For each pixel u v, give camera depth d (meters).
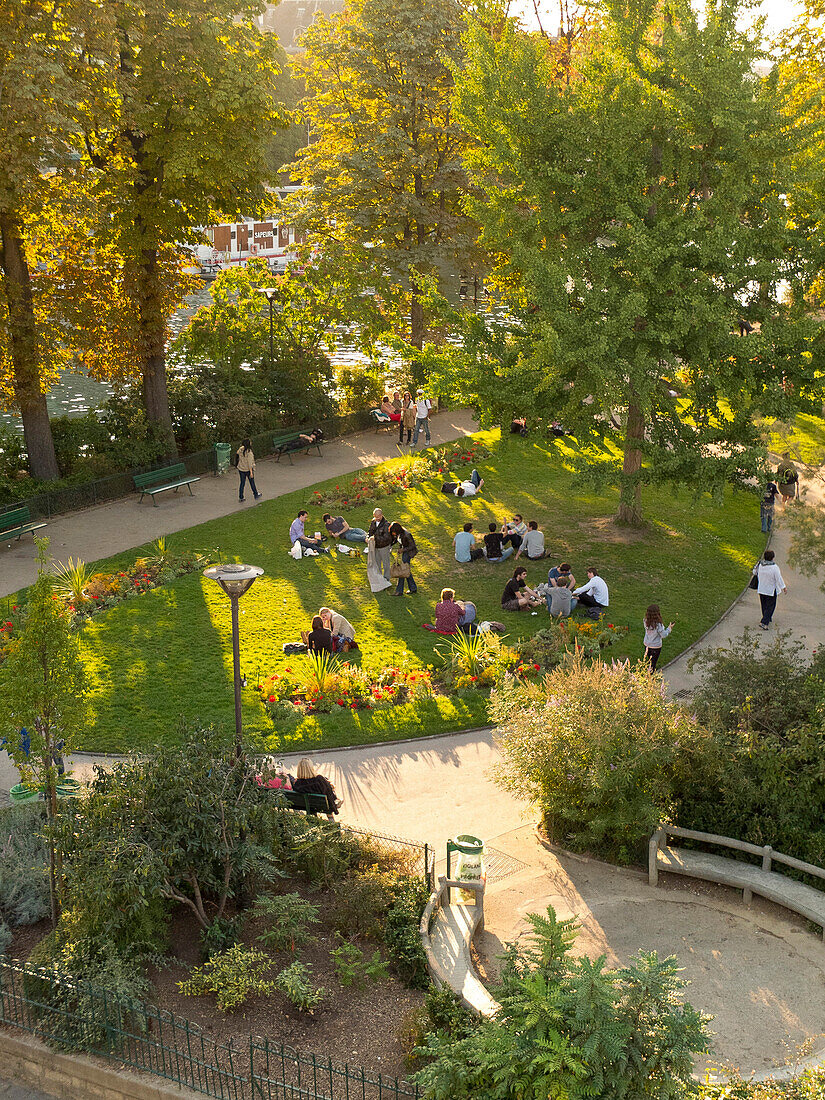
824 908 11.13
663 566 22.92
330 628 18.22
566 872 12.46
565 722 12.73
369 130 35.47
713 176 20.05
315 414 34.00
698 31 19.28
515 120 20.58
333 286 34.62
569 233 21.08
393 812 13.75
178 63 24.91
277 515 26.12
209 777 10.94
